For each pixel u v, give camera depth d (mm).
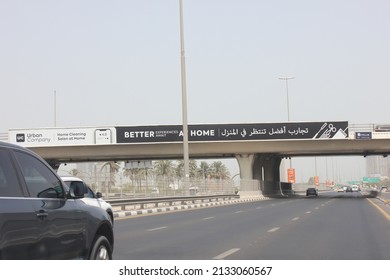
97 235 7078
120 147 57188
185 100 39594
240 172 60844
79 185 6469
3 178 5070
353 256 11016
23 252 5039
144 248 12836
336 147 57156
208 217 25281
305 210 31250
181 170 111875
